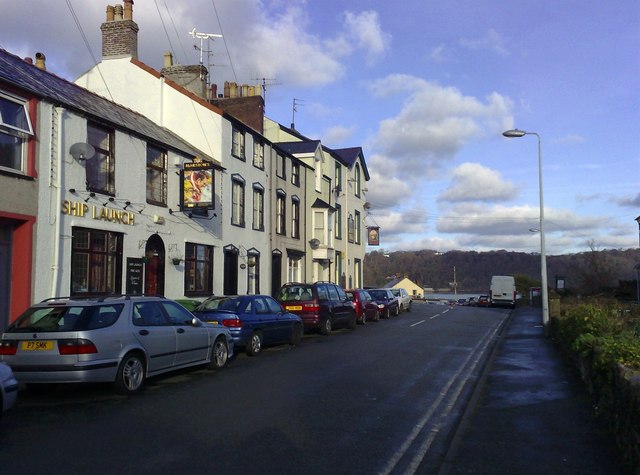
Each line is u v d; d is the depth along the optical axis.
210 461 5.92
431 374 11.76
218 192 21.03
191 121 21.47
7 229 12.49
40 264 12.88
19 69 14.31
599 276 45.97
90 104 15.88
